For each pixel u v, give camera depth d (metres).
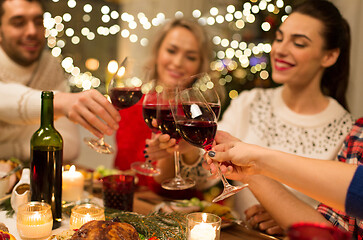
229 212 1.32
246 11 3.35
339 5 3.19
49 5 3.80
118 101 1.27
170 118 1.16
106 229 0.87
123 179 1.28
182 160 1.68
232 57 3.51
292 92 1.94
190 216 0.97
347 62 1.83
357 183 0.80
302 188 0.88
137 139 2.45
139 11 4.29
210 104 1.17
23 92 1.70
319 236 0.43
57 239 0.95
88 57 4.20
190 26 2.37
